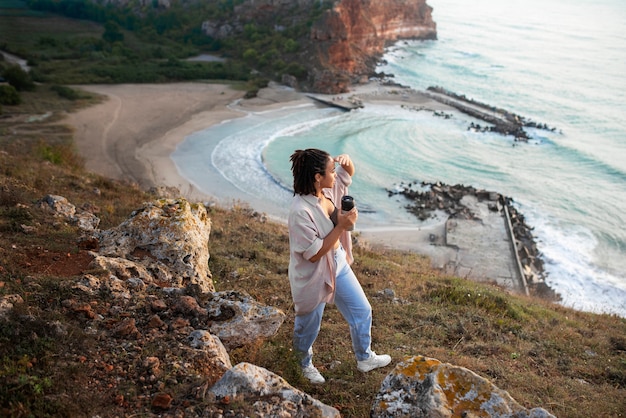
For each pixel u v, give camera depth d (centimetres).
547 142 6391
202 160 5128
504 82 9506
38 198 1209
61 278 613
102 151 5197
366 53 11069
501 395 413
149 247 771
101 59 10375
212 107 7125
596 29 15550
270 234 1572
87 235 810
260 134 6066
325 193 546
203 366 485
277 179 4712
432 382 422
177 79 8962
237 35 12156
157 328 542
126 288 625
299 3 12369
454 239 3728
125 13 16438
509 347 857
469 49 12656
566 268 3538
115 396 429
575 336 1035
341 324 826
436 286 1266
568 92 8856
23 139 5244
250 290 937
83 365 459
